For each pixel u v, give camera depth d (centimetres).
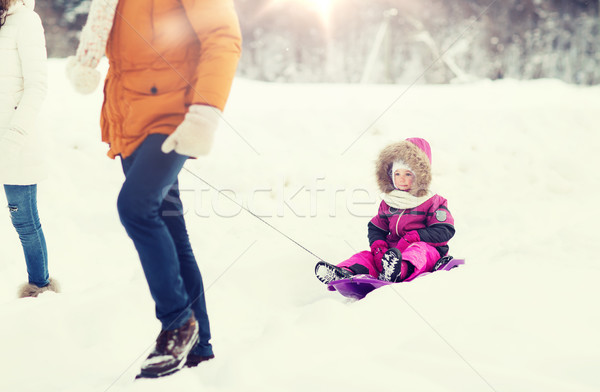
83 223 671
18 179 423
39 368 312
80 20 4369
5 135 412
